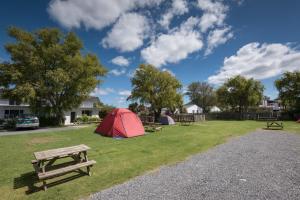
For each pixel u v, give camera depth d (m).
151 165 5.82
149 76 29.72
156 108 30.23
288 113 32.00
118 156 6.94
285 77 34.12
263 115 33.91
